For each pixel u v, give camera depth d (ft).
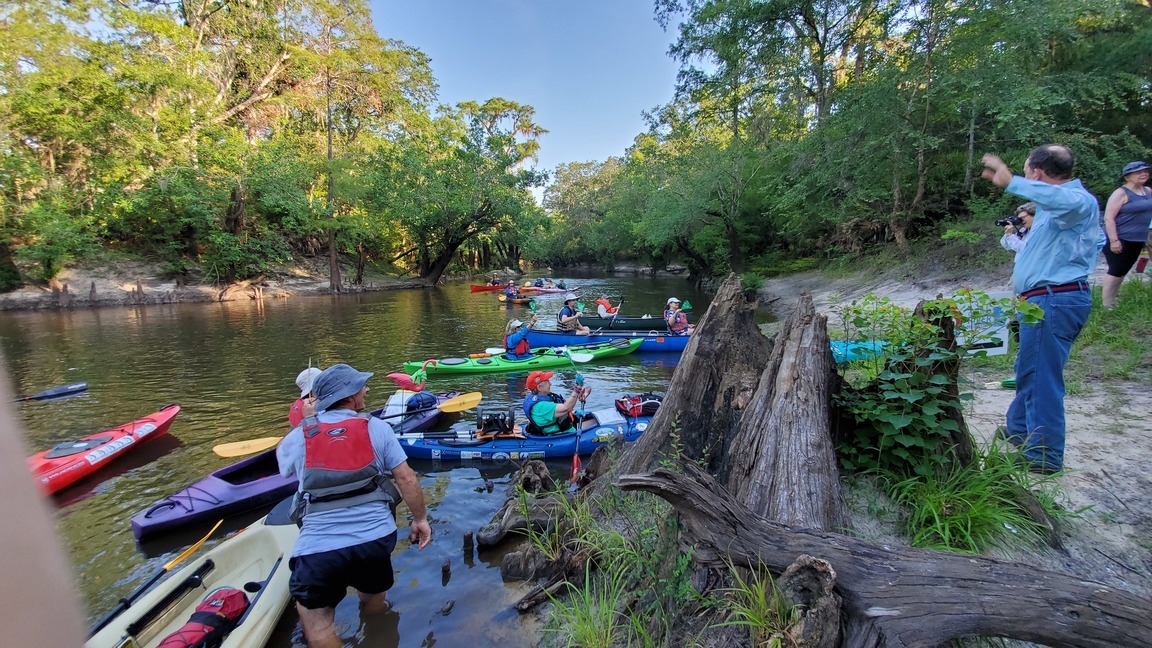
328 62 86.99
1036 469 10.06
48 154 72.18
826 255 62.03
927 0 39.52
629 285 97.45
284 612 11.30
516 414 23.43
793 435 9.71
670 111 70.90
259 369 32.07
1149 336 16.70
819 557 7.06
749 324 14.23
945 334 10.25
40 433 22.34
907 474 10.39
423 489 16.87
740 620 7.26
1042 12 35.55
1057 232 9.54
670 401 12.81
